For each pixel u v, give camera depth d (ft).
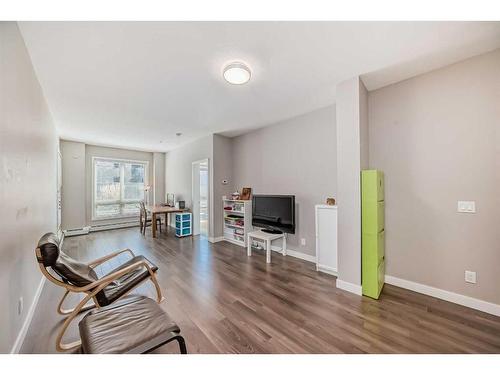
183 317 6.49
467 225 6.91
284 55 6.53
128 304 5.13
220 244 15.19
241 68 6.85
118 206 21.58
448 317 6.34
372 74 7.74
